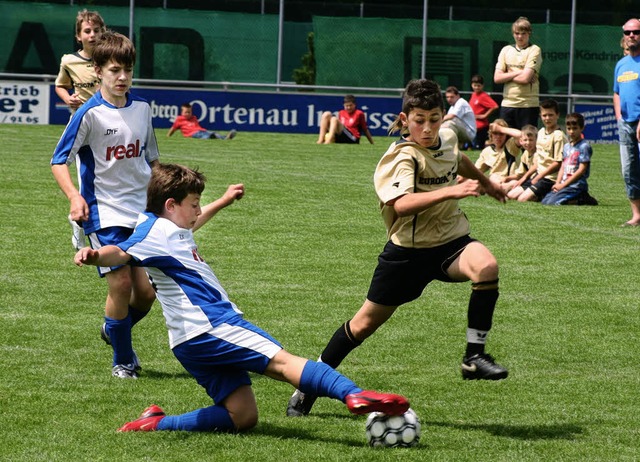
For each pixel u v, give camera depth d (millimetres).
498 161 35688
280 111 63688
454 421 11805
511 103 46844
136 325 16453
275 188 34562
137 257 10586
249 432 11078
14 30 61531
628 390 13312
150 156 14570
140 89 62094
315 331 16250
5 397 12406
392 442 10617
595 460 10391
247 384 10922
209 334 10555
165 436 10836
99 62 13969
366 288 19656
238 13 63500
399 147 11648
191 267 10797
